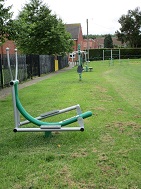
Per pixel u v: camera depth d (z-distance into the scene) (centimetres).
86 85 1378
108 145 472
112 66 3506
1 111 771
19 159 414
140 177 352
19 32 1588
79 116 502
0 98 1030
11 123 630
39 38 2980
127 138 510
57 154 431
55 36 2931
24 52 3062
